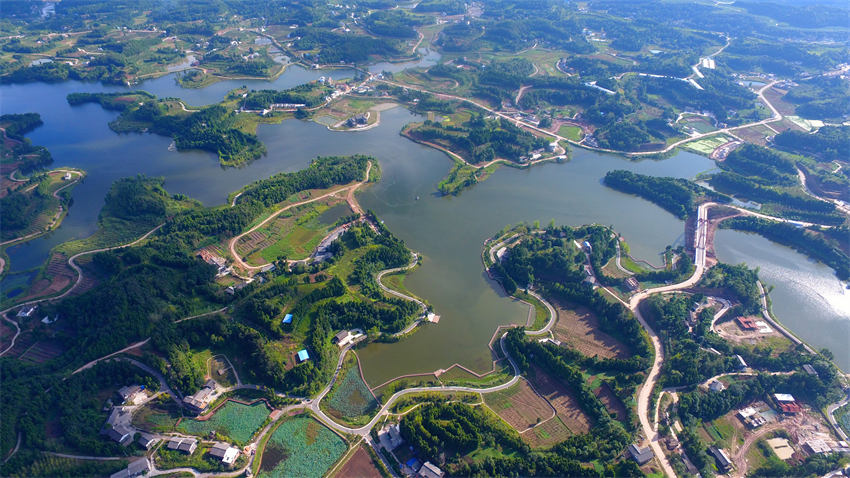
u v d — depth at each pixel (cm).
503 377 16412
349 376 16262
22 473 12600
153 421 14412
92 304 17462
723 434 14612
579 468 13012
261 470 13350
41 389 14525
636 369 16288
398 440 13900
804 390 15788
